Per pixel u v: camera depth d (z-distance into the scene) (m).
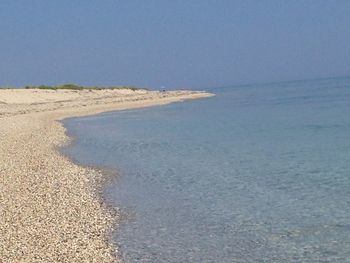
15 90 99.44
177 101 97.38
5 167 26.64
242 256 13.24
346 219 15.98
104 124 56.09
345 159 26.89
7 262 12.24
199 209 18.14
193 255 13.42
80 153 33.62
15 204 18.56
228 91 176.88
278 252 13.39
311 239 14.30
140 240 14.78
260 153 30.86
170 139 40.66
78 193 20.91
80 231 15.48
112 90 123.00
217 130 45.75
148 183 23.08
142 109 78.75
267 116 57.16
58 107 78.81
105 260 12.90
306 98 91.50
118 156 32.06
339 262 12.48
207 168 26.45
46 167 27.03
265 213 17.23
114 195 20.75
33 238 14.40
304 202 18.38
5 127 48.09
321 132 39.66
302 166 25.62
